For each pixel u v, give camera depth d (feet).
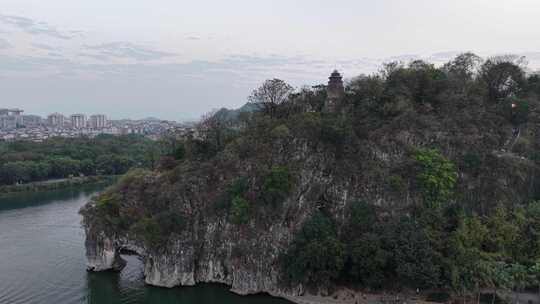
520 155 403.95
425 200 355.56
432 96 431.84
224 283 367.04
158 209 392.47
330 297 329.11
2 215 595.06
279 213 363.35
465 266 312.50
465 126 396.78
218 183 391.65
